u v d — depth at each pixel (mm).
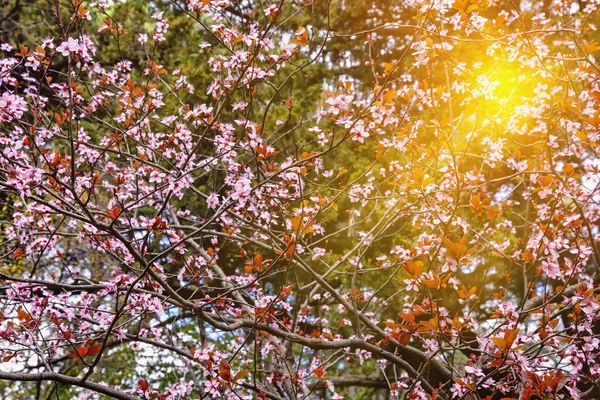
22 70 4734
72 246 7109
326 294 5844
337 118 2855
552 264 2891
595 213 4641
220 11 3518
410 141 4164
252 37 3104
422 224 4570
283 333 3381
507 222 5152
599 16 5062
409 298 5906
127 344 7477
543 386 2525
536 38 4273
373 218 6426
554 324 3014
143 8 7031
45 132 3473
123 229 3805
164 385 6906
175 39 7016
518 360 2742
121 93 3904
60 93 3740
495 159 4594
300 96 6590
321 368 3664
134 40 6961
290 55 3361
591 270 6082
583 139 3352
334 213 6203
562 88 4719
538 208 4348
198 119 3441
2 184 2627
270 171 3723
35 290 3623
